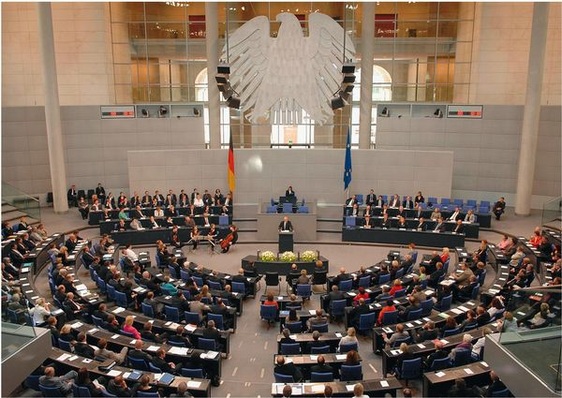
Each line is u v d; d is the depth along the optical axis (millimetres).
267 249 20656
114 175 26156
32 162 24938
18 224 19188
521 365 8039
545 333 7555
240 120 28688
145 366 10062
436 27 27062
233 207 23281
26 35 26391
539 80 22125
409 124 25734
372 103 27344
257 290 16484
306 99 23922
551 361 7352
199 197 22797
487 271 17484
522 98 26297
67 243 17781
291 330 12273
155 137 26344
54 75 22719
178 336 11148
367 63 24312
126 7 27375
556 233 17547
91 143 25562
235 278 15312
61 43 26703
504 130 24703
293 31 23547
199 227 21125
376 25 27328
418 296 13250
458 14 26891
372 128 28312
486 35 25984
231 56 23828
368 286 15266
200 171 23844
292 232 19500
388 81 27938
